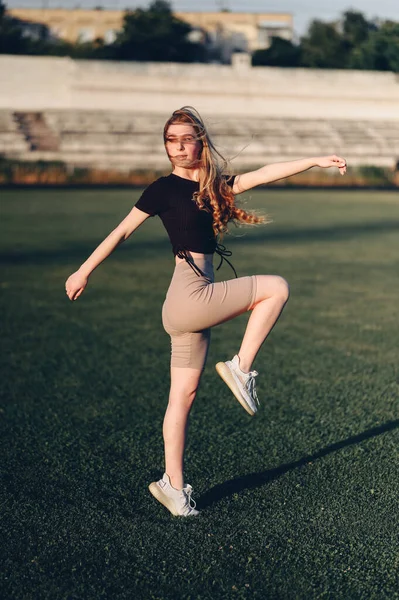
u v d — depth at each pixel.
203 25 59.66
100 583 2.90
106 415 5.07
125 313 8.59
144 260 12.75
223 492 3.75
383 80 42.19
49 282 10.48
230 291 3.29
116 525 3.39
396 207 23.14
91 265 3.32
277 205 23.16
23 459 4.23
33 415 5.07
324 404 5.30
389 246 14.78
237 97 40.78
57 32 57.56
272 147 35.34
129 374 6.13
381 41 44.69
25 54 43.75
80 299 9.38
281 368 6.34
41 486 3.84
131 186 29.98
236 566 3.02
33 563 3.05
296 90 41.41
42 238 14.85
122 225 3.33
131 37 43.94
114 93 39.38
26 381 5.92
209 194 3.26
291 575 2.96
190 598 2.79
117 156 33.56
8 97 38.47
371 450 4.35
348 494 3.72
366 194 28.53
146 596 2.81
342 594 2.82
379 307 9.08
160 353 6.83
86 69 38.94
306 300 9.45
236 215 3.37
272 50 45.41
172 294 3.32
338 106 41.91
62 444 4.49
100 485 3.86
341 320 8.34
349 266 12.21
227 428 4.76
